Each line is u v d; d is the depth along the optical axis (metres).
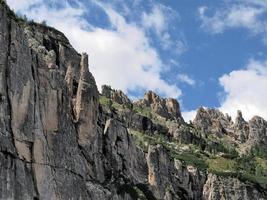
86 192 159.00
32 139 136.12
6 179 124.06
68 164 150.12
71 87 174.12
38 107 142.00
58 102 150.12
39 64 147.38
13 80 133.75
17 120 132.88
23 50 139.38
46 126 143.88
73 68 197.62
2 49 132.12
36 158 136.12
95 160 174.50
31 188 131.75
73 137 157.75
